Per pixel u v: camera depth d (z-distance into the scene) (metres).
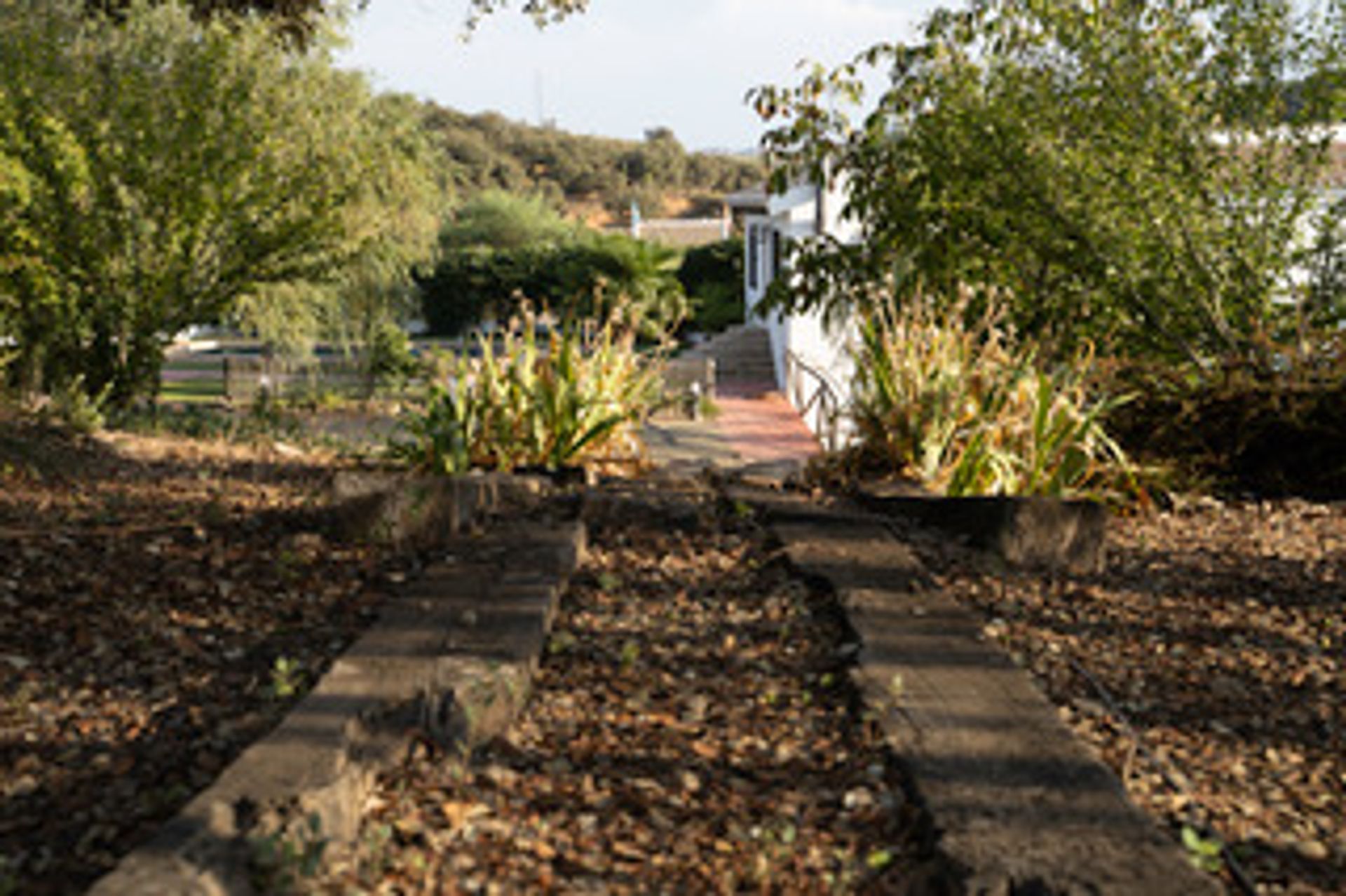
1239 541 5.66
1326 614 4.56
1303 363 7.28
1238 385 7.12
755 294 26.09
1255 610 4.60
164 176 12.56
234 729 3.28
